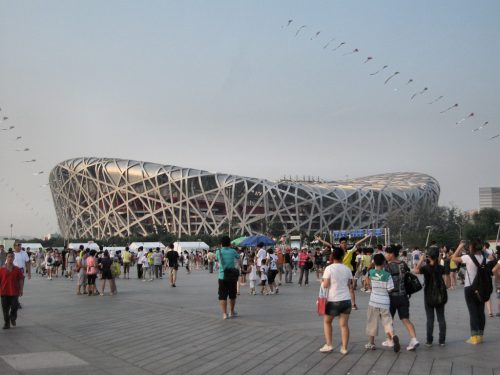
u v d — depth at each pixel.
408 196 161.75
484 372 10.73
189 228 149.50
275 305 23.52
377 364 11.49
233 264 19.16
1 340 15.08
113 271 30.69
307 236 132.00
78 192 166.25
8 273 17.33
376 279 13.02
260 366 11.45
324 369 11.09
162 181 149.50
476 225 120.69
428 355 12.38
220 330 16.30
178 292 31.30
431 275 13.58
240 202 145.75
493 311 20.92
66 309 22.81
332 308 12.49
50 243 169.88
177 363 11.91
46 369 11.36
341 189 154.00
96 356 12.77
